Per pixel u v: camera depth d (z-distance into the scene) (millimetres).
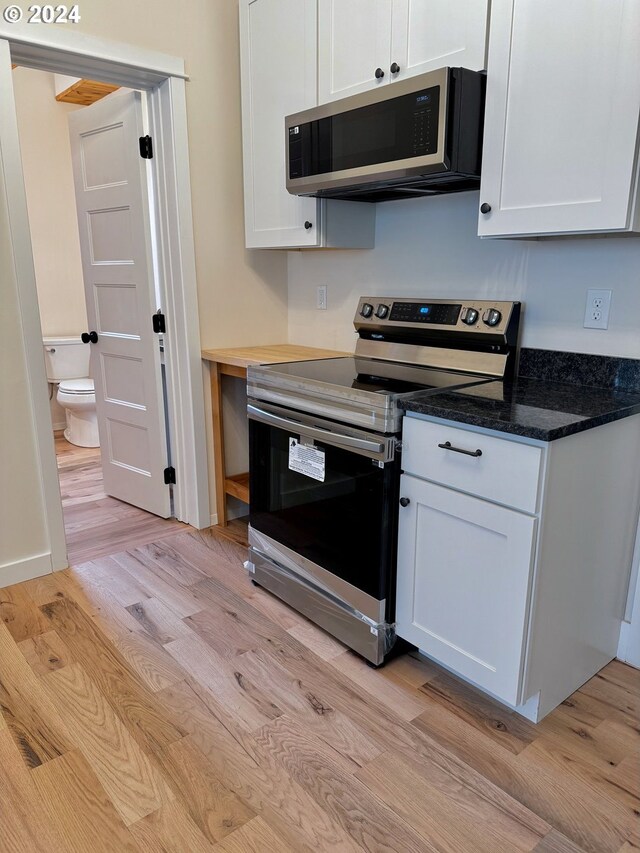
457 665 1700
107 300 3018
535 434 1368
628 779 1473
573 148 1513
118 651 1963
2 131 2086
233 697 1753
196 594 2330
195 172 2611
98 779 1463
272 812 1377
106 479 3357
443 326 2164
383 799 1412
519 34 1570
